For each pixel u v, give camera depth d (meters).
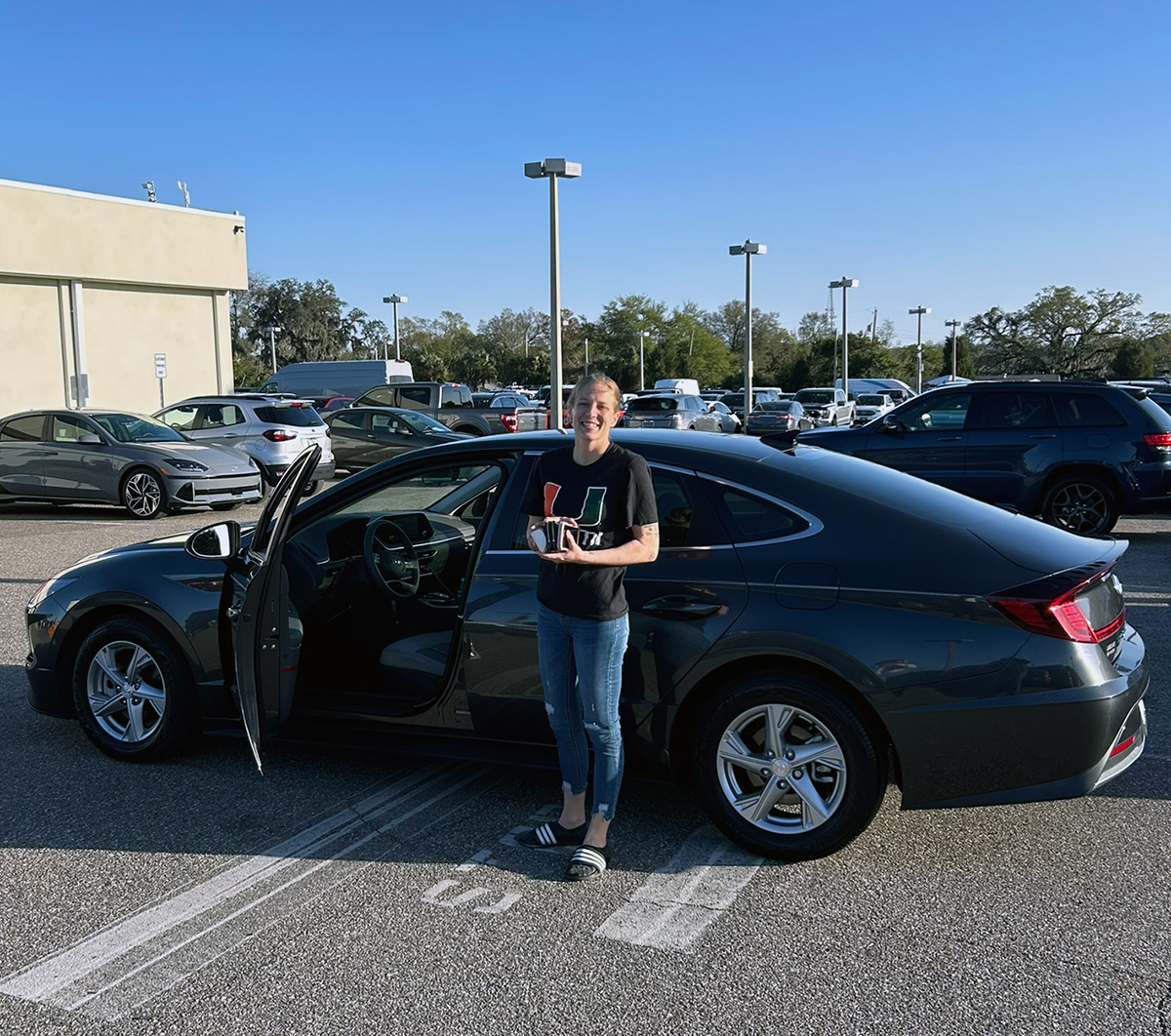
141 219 26.25
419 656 4.48
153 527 13.11
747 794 3.67
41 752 4.82
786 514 3.67
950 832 3.89
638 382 95.75
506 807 4.16
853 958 3.01
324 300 95.12
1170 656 6.27
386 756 4.73
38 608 4.78
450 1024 2.72
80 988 2.92
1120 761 3.47
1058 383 11.06
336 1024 2.73
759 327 113.50
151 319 27.33
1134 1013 2.72
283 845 3.83
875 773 3.47
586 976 2.94
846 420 36.97
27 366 24.42
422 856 3.73
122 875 3.60
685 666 3.61
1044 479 10.90
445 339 113.44
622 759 3.58
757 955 3.04
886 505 3.67
